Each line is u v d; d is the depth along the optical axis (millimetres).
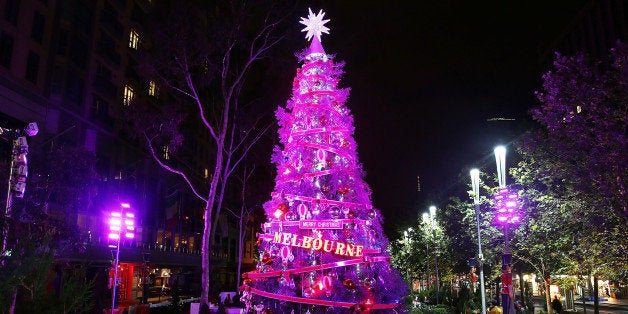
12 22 30406
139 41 46719
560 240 18125
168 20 24469
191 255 54156
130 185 43844
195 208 62688
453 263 39938
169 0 24969
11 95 30016
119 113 42375
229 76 29328
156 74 26172
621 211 14398
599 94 15141
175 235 55844
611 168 14516
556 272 21266
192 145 61625
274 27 26094
